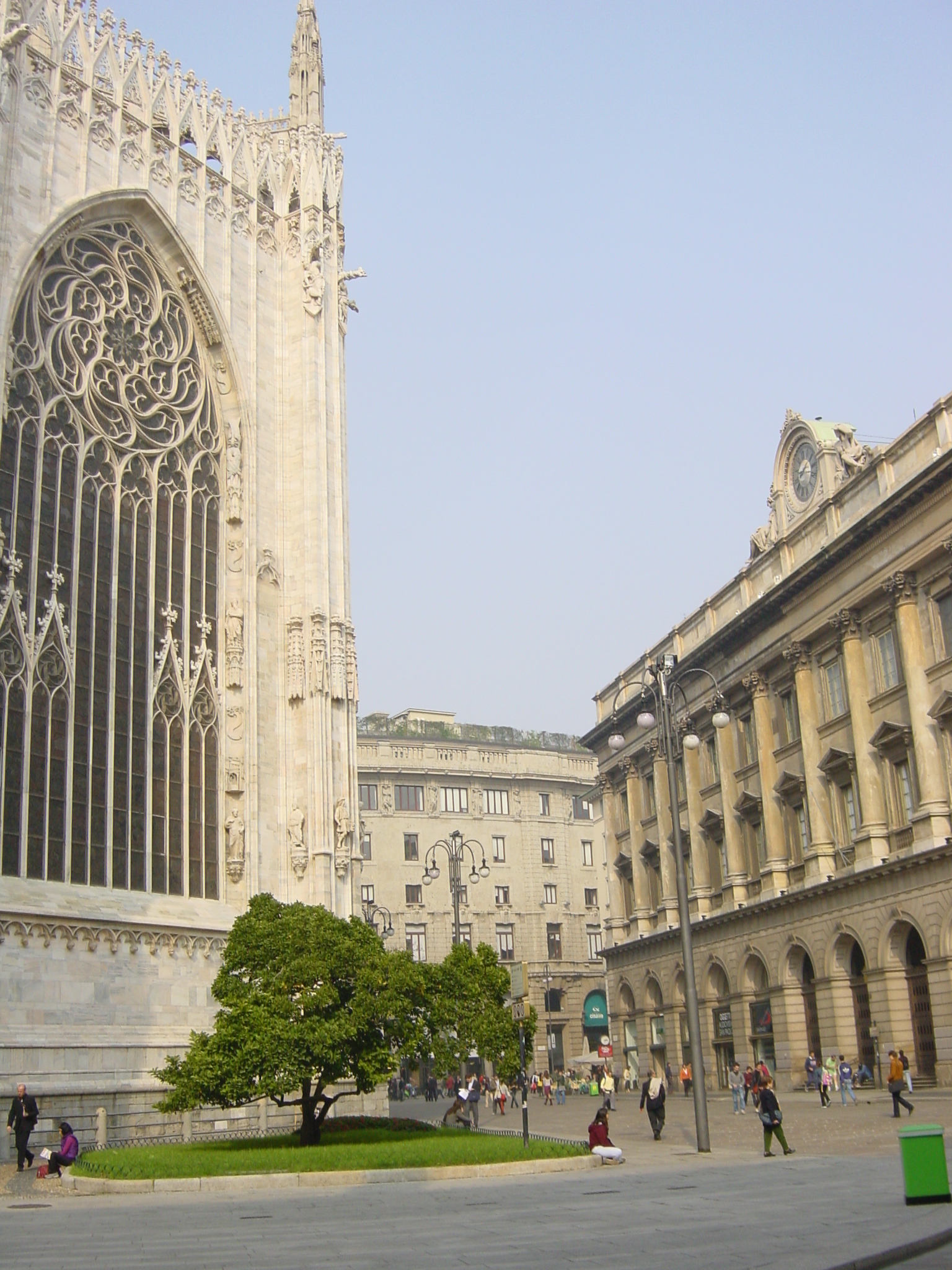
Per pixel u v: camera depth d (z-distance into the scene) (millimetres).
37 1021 39062
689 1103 59812
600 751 86062
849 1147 31031
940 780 49406
